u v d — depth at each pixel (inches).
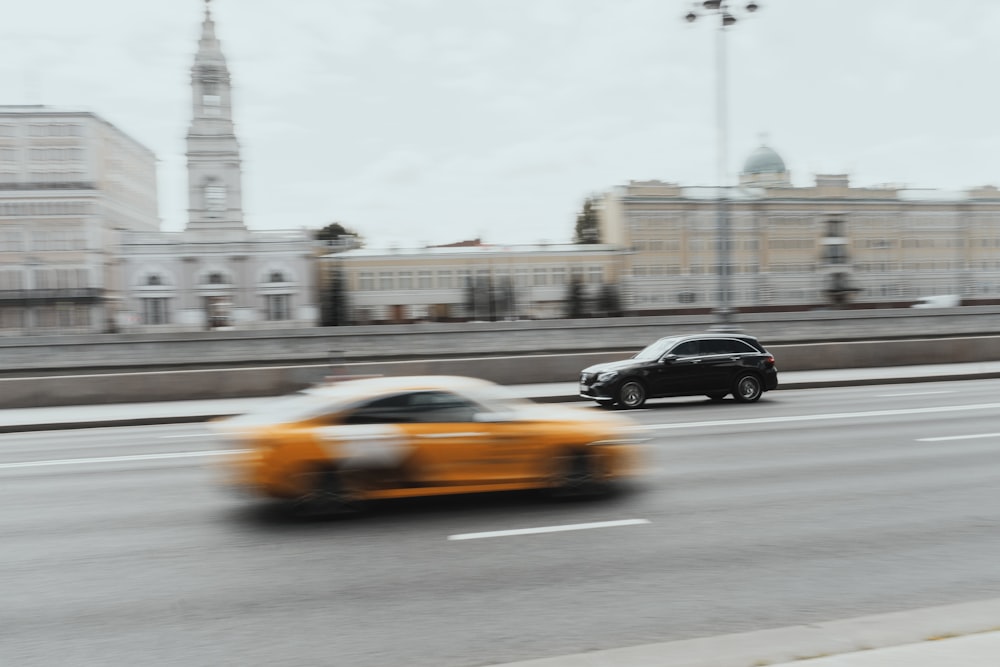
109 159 3216.0
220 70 2891.2
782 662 177.8
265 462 318.0
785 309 2410.2
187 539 297.9
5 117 2992.1
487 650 195.3
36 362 1510.8
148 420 695.7
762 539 282.5
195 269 2837.1
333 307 2372.0
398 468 325.4
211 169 2881.4
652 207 2933.1
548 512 324.5
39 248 2957.7
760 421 593.9
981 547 270.8
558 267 2928.2
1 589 245.6
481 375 916.0
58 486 402.6
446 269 2906.0
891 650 180.4
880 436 509.4
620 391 696.4
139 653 197.3
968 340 1096.2
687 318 1660.9
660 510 325.1
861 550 268.4
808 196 2938.0
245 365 1409.9
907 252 2812.5
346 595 234.5
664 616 213.9
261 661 191.8
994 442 479.8
